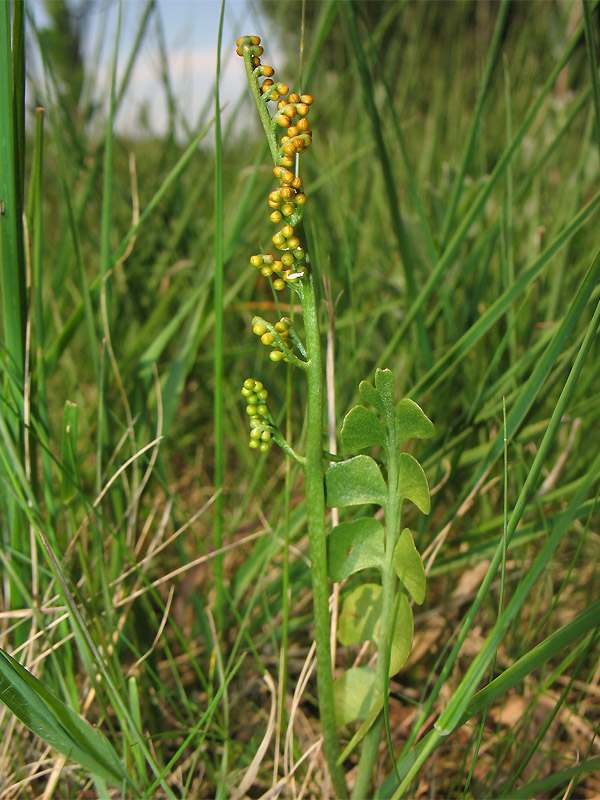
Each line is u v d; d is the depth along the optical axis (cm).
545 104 30
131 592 17
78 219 23
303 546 19
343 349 21
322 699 12
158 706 16
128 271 25
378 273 26
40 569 15
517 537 17
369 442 11
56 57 30
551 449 21
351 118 35
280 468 23
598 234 27
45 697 11
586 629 10
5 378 15
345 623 13
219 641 17
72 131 24
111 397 22
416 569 11
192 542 23
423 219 19
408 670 19
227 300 20
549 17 33
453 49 36
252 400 11
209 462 28
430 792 15
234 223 20
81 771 15
